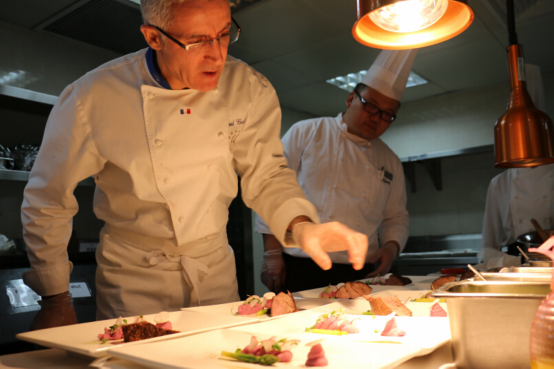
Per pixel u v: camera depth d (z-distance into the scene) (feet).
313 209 4.46
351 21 11.31
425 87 17.44
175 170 4.65
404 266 15.47
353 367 2.39
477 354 2.52
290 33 11.97
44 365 2.79
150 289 4.76
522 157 5.59
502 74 15.99
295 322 3.83
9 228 10.83
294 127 9.89
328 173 9.23
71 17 10.69
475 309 2.52
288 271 8.83
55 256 4.52
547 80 16.24
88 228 12.18
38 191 4.55
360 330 3.60
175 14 3.94
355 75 15.83
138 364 2.58
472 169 17.76
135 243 4.88
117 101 4.59
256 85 5.37
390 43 4.70
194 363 2.51
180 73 4.31
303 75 15.08
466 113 17.92
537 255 6.68
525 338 2.41
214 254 5.17
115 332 3.21
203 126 4.76
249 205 5.27
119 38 11.94
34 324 4.03
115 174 4.76
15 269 8.89
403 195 10.14
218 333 3.00
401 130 19.49
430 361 2.85
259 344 2.76
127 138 4.57
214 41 4.07
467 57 14.20
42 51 11.62
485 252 9.52
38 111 11.18
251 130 5.20
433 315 4.18
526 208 11.39
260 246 17.34
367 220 9.27
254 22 11.30
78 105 4.54
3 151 9.96
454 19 4.37
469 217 17.74
